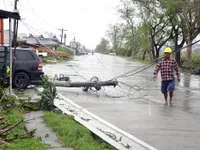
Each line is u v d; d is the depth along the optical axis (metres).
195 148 6.61
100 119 8.95
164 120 9.08
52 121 7.69
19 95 11.41
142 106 11.30
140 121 8.86
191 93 15.71
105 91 14.87
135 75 25.53
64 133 6.80
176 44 46.09
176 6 38.41
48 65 35.38
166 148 6.55
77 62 47.38
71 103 11.24
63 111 9.32
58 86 14.36
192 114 10.10
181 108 11.12
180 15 42.97
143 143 6.82
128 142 6.86
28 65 13.95
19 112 8.52
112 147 6.29
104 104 11.44
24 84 13.87
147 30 53.22
